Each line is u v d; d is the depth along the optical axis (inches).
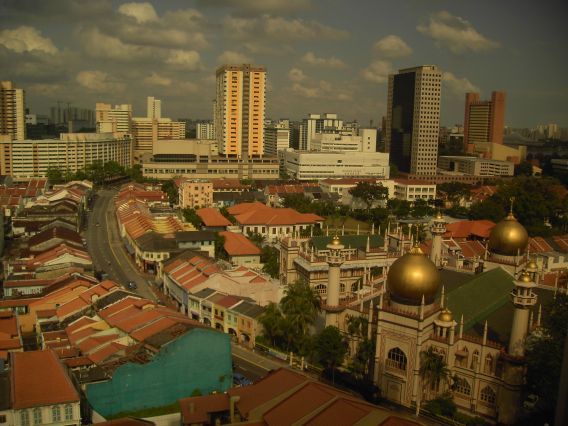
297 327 4788.4
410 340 3905.0
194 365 4114.2
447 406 3816.4
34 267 6501.0
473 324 4205.2
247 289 5890.8
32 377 3516.2
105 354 4215.1
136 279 7219.5
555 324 3705.7
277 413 3021.7
